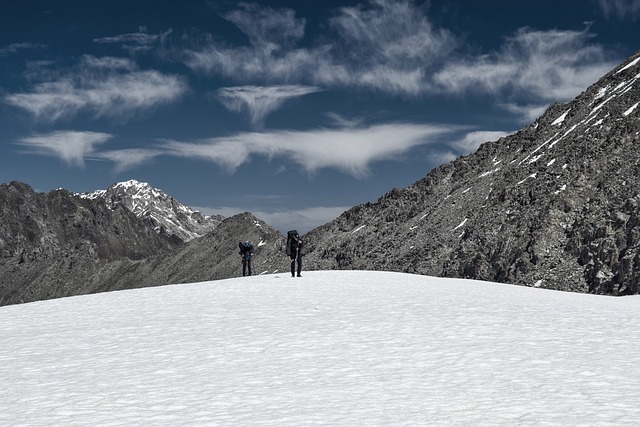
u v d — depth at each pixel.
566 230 115.62
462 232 139.88
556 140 154.38
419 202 177.12
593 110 155.75
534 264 111.19
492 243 125.06
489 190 151.50
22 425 11.80
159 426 11.45
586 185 124.12
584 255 105.12
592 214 113.81
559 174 133.38
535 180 137.75
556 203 121.88
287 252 42.81
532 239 115.69
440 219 155.25
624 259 95.75
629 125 135.00
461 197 159.75
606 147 132.75
